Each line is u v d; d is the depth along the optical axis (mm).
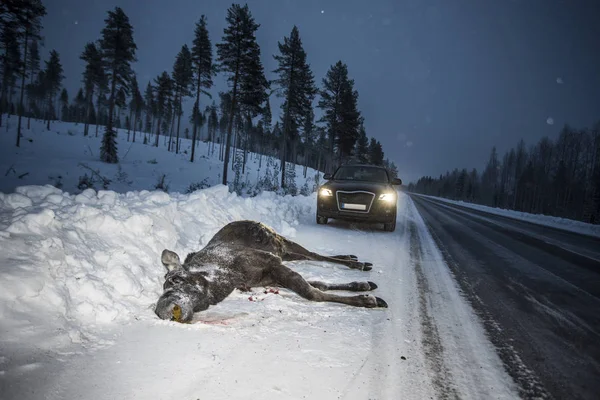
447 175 156625
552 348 3113
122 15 38219
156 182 29297
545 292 5004
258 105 35562
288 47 38375
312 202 15781
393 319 3551
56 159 33969
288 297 3982
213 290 3402
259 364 2463
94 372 2188
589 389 2449
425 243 8555
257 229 4488
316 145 69188
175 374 2238
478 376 2549
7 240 2945
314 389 2217
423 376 2496
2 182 20688
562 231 15727
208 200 6668
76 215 3908
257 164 58469
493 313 3955
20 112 38125
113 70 38438
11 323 2385
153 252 4211
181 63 54531
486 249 8562
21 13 33781
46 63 68562
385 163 104812
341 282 4691
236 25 32938
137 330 2820
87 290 3016
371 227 10352
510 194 80062
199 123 82250
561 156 67625
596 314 4133
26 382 1977
